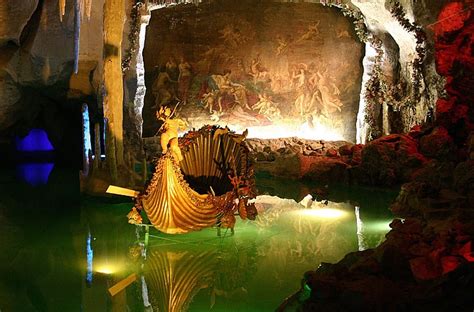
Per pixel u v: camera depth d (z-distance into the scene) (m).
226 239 9.77
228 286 7.43
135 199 10.23
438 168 11.20
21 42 17.69
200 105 21.55
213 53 21.42
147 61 21.05
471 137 12.43
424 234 7.55
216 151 10.97
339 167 16.69
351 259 7.02
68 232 10.41
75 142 22.47
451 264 6.07
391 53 19.94
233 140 10.70
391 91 19.69
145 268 8.27
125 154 14.00
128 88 19.94
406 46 18.34
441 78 16.08
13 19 16.59
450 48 13.97
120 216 11.65
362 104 21.52
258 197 14.20
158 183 9.54
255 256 8.71
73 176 18.47
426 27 16.31
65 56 18.02
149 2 19.48
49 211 12.21
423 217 9.03
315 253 8.80
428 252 6.60
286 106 21.95
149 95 21.23
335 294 5.83
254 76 21.69
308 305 5.72
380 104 20.55
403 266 6.27
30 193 14.71
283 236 9.95
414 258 6.45
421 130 16.22
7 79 17.73
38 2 17.48
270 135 21.97
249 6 21.30
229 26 21.34
